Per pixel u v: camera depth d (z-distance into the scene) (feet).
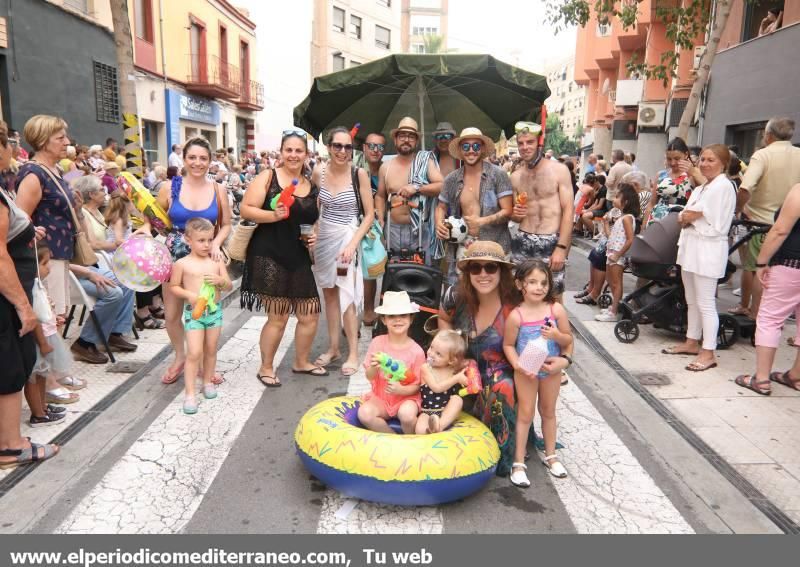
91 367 16.90
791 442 12.89
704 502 10.75
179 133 70.08
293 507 10.48
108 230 18.84
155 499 10.64
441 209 17.39
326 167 17.12
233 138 89.66
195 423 13.74
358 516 10.25
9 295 10.61
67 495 10.73
